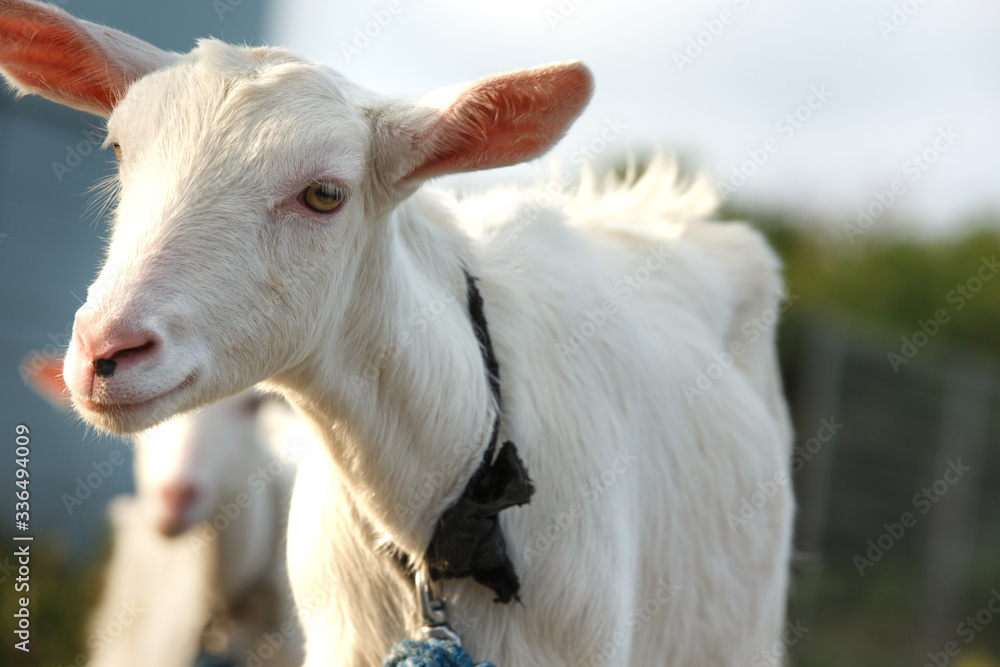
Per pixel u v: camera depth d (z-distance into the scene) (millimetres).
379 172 2189
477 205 2910
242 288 1987
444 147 2158
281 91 2068
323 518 2514
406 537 2363
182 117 2031
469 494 2354
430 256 2432
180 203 1963
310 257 2066
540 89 2105
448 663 2309
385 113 2188
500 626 2420
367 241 2234
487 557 2303
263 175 2004
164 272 1907
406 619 2482
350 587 2502
